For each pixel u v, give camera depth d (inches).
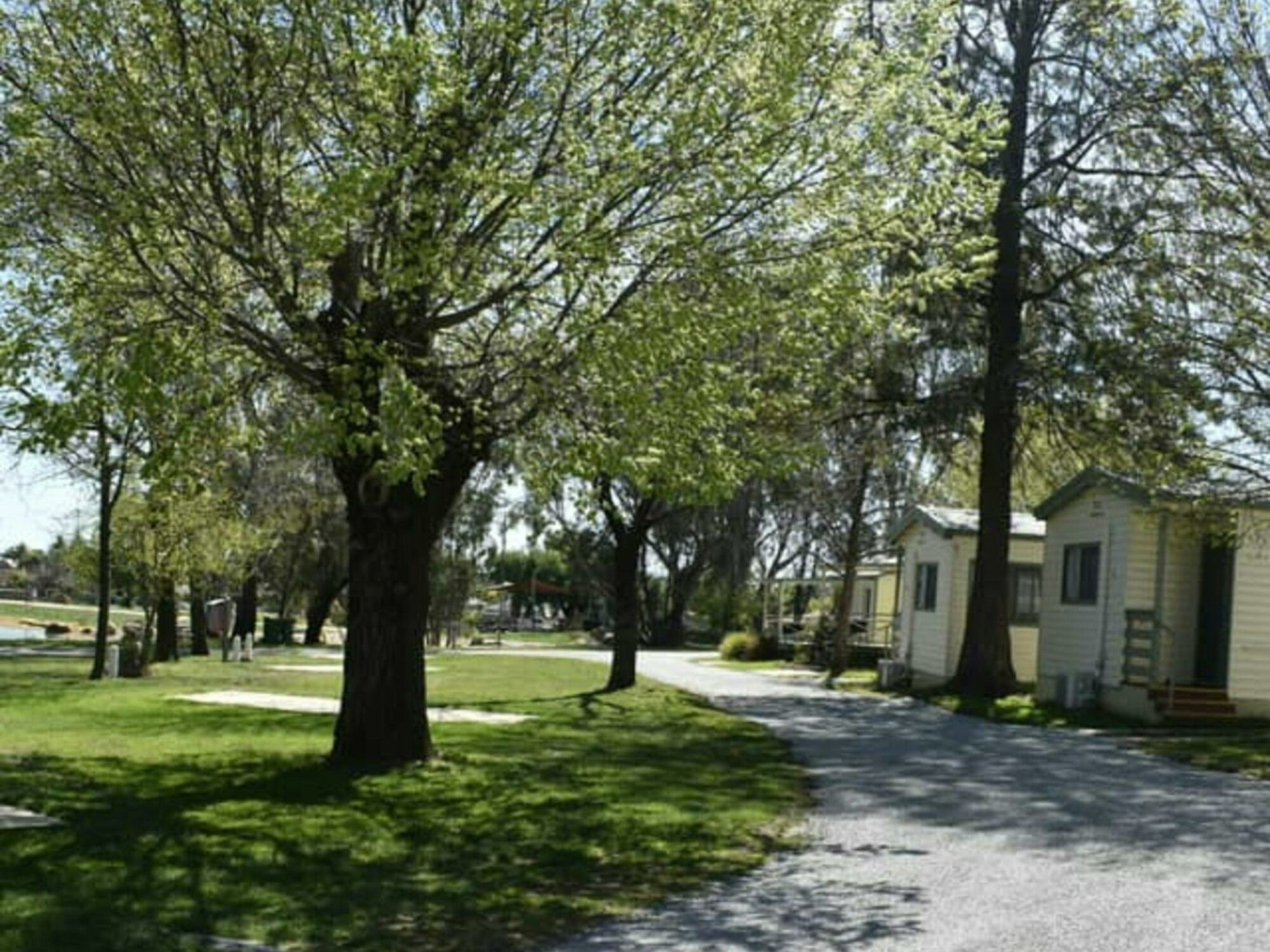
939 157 484.1
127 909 318.3
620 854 405.7
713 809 486.3
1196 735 832.9
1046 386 1011.9
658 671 1427.2
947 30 488.4
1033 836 445.7
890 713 951.0
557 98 446.3
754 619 2287.2
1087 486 1031.6
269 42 408.8
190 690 950.4
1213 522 834.8
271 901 334.0
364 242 441.1
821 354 660.7
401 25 446.6
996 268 1045.2
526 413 469.4
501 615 3100.4
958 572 1249.4
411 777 518.0
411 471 393.7
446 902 342.0
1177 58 783.1
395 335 443.8
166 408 395.9
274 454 1135.6
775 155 452.8
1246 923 323.9
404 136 410.3
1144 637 936.3
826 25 462.9
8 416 389.4
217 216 445.1
